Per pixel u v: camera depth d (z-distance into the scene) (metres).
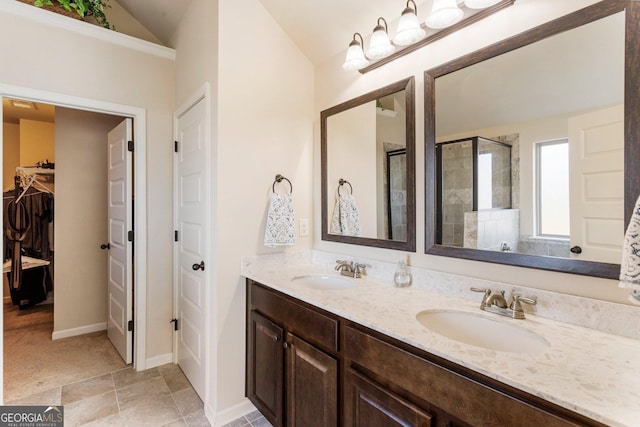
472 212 1.34
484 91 1.30
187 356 2.23
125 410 1.88
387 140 1.69
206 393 1.88
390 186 1.68
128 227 2.39
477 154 1.33
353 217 1.90
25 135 3.76
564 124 1.09
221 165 1.78
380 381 1.08
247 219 1.89
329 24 1.87
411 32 1.38
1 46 1.81
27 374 2.26
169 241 2.49
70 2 1.96
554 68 1.12
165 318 2.48
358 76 1.87
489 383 0.78
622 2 0.97
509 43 1.22
